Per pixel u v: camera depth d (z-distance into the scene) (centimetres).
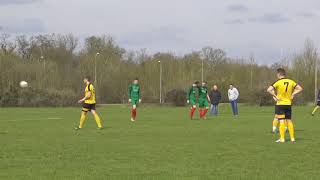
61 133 2708
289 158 1728
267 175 1407
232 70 11638
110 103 10431
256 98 8481
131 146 2073
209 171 1470
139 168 1520
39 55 13038
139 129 2986
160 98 9875
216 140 2319
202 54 12731
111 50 13325
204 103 4272
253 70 11531
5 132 2781
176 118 4303
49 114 5075
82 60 12231
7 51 10462
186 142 2230
